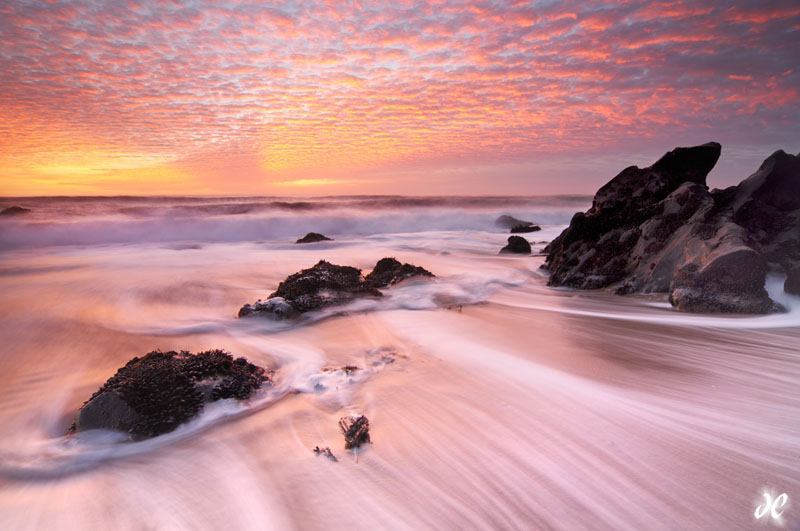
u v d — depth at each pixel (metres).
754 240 9.66
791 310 8.49
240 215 40.62
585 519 3.14
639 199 13.06
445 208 53.31
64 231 27.75
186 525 3.23
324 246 24.72
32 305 10.81
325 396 5.42
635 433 4.26
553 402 5.00
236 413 5.04
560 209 54.09
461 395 5.27
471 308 10.08
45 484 3.88
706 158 13.04
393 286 12.30
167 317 9.71
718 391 5.23
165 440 4.52
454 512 3.25
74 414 5.43
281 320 9.02
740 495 3.31
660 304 9.84
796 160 11.20
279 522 3.21
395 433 4.44
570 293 11.75
